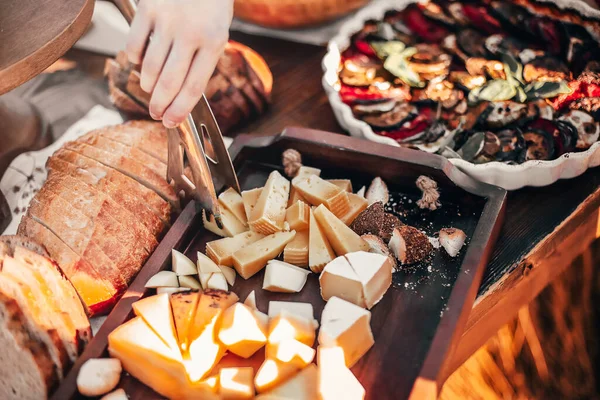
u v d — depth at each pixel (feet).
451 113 3.54
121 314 2.64
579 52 3.64
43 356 2.44
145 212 3.09
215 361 2.52
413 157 3.06
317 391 2.30
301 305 2.71
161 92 2.41
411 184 3.16
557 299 4.59
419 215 3.08
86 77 4.42
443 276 2.78
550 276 3.46
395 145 3.17
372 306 2.69
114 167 3.24
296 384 2.38
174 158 2.98
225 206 3.10
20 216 3.49
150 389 2.52
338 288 2.67
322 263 2.81
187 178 3.01
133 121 3.67
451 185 3.04
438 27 3.97
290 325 2.52
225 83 3.78
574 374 4.60
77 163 3.28
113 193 3.09
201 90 2.46
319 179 3.07
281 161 3.38
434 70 3.76
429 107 3.59
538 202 3.31
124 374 2.56
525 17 3.84
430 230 3.01
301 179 3.13
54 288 2.61
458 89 3.65
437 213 3.07
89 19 3.02
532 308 4.49
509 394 4.49
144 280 2.78
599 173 3.37
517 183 3.23
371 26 4.02
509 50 3.78
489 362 4.46
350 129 3.52
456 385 4.43
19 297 2.44
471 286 2.61
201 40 2.38
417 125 3.51
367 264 2.65
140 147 3.42
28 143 3.90
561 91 3.48
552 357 4.59
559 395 4.54
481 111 3.50
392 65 3.79
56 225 2.96
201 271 2.85
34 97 4.25
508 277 3.05
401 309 2.68
